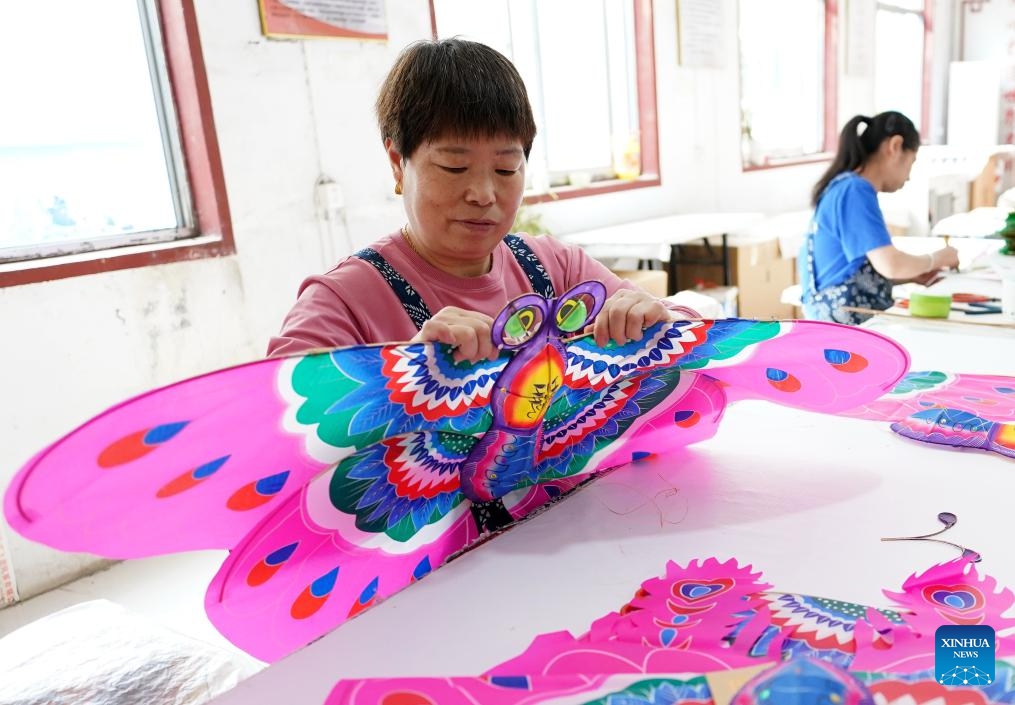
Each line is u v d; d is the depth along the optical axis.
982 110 7.75
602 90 4.58
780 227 4.65
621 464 1.09
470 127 0.91
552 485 1.07
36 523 0.65
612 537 0.88
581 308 0.85
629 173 4.62
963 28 8.13
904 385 1.32
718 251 4.31
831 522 0.87
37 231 2.45
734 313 4.05
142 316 2.52
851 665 0.63
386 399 0.78
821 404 1.10
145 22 2.59
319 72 2.94
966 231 3.63
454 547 1.00
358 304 1.00
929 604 0.71
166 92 2.63
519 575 0.81
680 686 0.63
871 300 2.58
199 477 0.72
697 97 5.02
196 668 0.97
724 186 5.37
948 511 0.88
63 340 2.34
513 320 0.79
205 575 2.39
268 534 0.82
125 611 1.11
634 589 0.77
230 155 2.71
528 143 0.98
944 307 1.86
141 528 0.74
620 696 0.62
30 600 2.30
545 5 4.16
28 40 2.37
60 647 1.01
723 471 1.03
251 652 0.85
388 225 3.25
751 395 1.09
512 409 0.88
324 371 0.70
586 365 0.91
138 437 0.64
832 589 0.75
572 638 0.70
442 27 3.68
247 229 2.78
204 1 2.59
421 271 1.05
